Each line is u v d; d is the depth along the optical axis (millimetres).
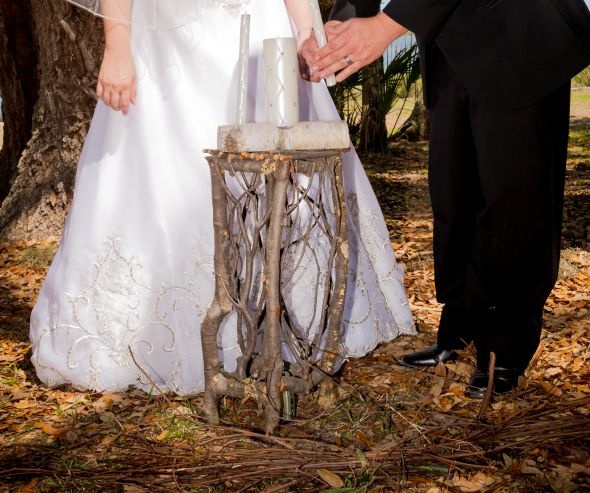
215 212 2148
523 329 2412
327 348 2346
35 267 4355
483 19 2174
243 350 2275
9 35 5801
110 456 2094
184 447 2109
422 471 1957
